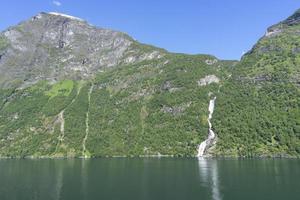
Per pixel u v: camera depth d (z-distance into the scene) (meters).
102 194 133.38
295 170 182.25
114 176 177.12
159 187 144.50
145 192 135.50
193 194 129.88
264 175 166.75
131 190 139.75
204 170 192.50
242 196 124.06
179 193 132.12
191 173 181.25
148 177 170.75
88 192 137.50
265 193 127.38
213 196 125.75
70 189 144.38
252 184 144.75
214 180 156.88
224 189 136.62
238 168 197.00
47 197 130.25
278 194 125.25
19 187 150.25
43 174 190.88
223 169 194.50
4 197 131.25
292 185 140.12
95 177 174.88
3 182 163.62
